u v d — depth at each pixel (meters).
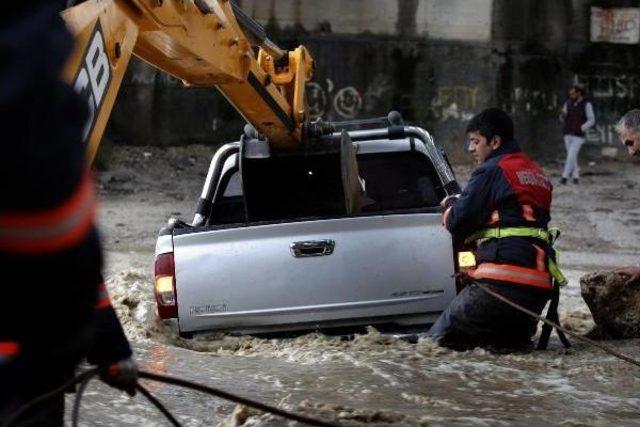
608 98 50.25
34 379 4.91
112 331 5.46
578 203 39.84
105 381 5.59
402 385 10.85
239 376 11.15
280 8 48.12
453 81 49.41
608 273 14.40
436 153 15.68
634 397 10.67
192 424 9.03
